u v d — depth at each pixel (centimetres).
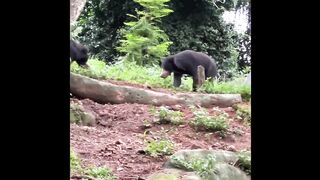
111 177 670
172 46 2500
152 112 1057
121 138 891
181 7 2533
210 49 2627
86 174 672
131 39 1884
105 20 2567
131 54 1905
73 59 1408
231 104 1220
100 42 2558
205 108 1180
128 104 1097
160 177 631
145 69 1675
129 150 827
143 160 788
